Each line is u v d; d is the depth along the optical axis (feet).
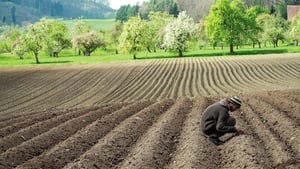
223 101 43.93
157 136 48.78
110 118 63.21
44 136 51.52
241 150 40.14
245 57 255.91
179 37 321.11
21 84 177.47
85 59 325.42
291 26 451.53
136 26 312.09
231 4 350.23
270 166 36.73
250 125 54.08
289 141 45.03
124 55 361.30
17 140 52.11
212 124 44.32
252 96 82.38
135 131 53.42
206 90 140.15
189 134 48.98
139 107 75.77
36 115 78.48
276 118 55.88
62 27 408.05
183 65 220.23
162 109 72.18
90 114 69.36
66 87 166.09
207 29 343.67
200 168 36.76
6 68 239.09
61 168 39.37
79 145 47.14
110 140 47.85
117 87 160.76
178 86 154.30
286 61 216.74
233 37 333.01
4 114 111.45
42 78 191.93
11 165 40.91
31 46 316.81
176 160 40.22
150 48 357.00
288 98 77.97
